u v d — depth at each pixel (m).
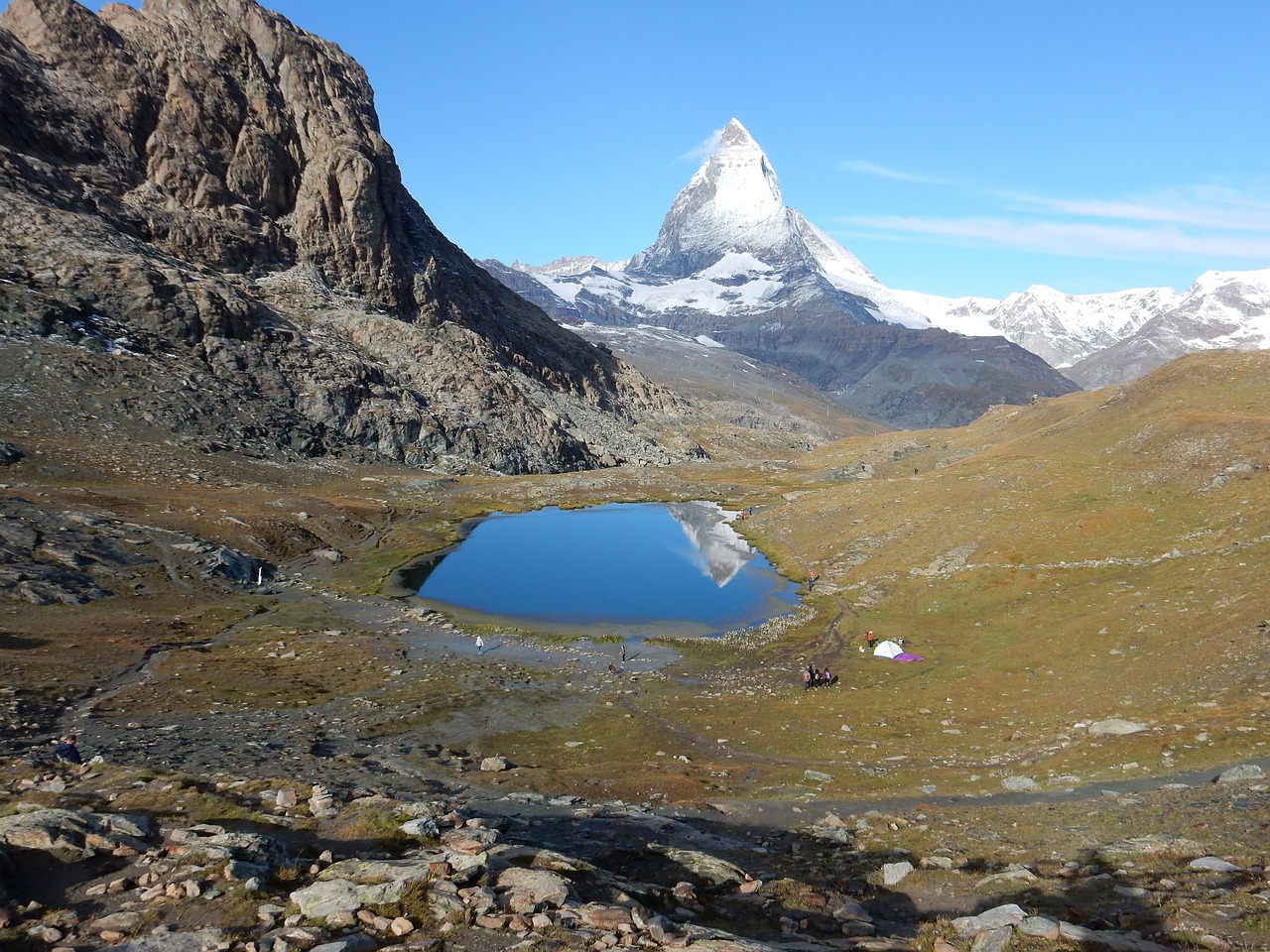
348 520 123.62
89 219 179.50
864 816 30.02
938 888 21.02
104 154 197.75
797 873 23.22
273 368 182.12
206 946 13.92
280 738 41.19
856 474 186.62
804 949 15.59
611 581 101.38
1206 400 111.38
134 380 150.00
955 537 84.75
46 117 187.38
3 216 162.38
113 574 74.06
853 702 50.91
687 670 63.09
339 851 19.92
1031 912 17.05
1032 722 42.59
